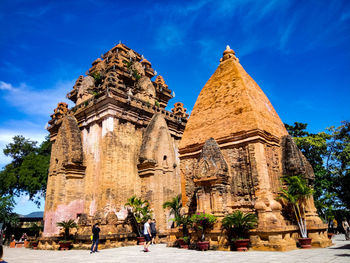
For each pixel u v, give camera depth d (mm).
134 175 26484
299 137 33656
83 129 28719
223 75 20906
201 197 16453
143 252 16375
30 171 39281
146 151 26672
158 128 28469
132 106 27844
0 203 34656
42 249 24281
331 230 34125
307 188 15859
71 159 26453
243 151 17172
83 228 23000
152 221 22828
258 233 14383
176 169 29891
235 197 16703
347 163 32062
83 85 32906
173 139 32625
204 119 20234
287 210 16766
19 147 44906
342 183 32188
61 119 31359
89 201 25453
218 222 15375
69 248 21922
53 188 28250
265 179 15977
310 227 16125
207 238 15633
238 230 14586
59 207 25719
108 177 24344
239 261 10703
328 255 11656
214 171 16281
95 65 38156
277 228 13992
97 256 15773
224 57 22047
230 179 17172
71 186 26047
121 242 22219
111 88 26688
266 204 15320
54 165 28844
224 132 18359
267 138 17578
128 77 35406
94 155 26500
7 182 39156
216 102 20078
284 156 17984
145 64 41656
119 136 26312
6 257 17531
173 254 14242
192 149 19812
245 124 17469
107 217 22969
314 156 33469
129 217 24641
